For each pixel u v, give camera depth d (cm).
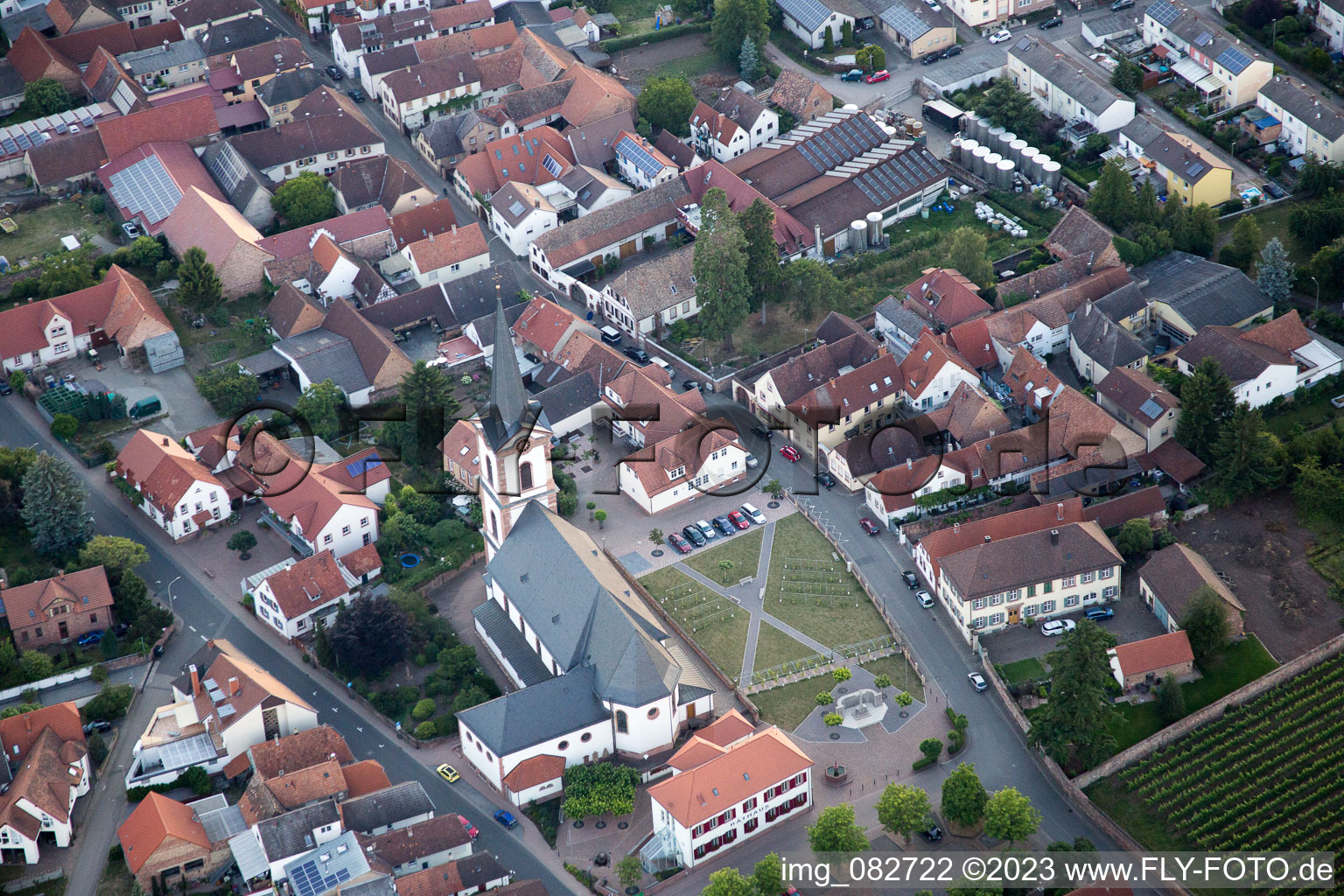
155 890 18425
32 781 19125
